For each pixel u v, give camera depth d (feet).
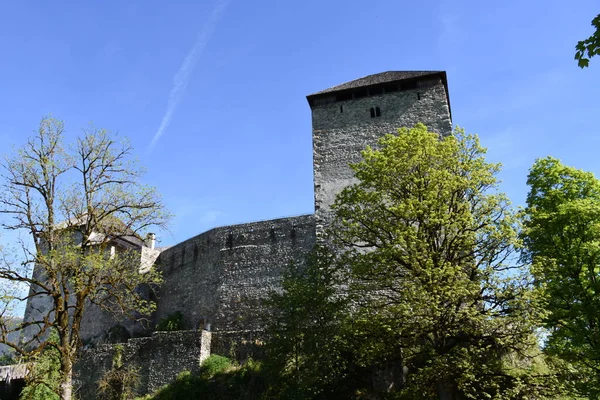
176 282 138.00
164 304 138.92
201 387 90.89
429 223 64.80
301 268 114.62
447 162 70.28
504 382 61.67
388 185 71.56
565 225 72.84
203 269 130.72
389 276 67.05
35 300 148.77
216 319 119.65
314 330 75.36
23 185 69.92
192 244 137.69
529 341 58.70
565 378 59.31
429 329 59.52
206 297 125.90
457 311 59.47
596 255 70.38
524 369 63.62
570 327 67.21
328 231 76.23
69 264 68.95
